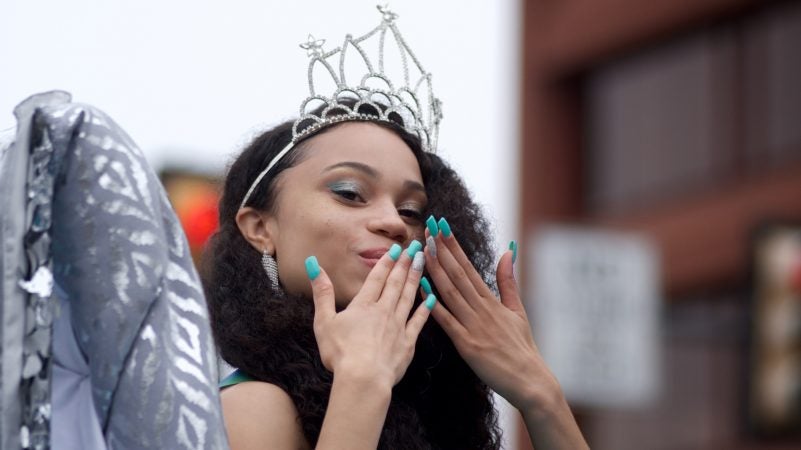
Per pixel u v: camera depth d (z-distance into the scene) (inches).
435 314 103.9
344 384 90.8
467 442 110.8
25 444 72.4
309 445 96.2
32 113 77.0
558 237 500.4
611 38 725.9
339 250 102.0
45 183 76.2
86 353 76.9
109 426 75.5
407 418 104.1
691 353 690.8
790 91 668.1
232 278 105.5
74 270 76.7
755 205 671.1
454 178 114.8
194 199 269.1
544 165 739.4
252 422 94.7
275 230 106.0
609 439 693.3
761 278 611.8
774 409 610.9
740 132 687.1
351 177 104.2
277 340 101.2
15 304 73.7
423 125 115.3
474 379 111.1
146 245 76.7
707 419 674.8
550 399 105.2
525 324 107.1
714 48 700.7
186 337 77.7
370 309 95.2
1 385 72.6
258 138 110.5
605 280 499.8
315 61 110.7
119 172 77.4
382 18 115.6
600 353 492.1
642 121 729.0
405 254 98.3
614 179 737.0
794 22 661.9
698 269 690.2
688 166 708.7
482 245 115.3
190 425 75.5
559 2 749.3
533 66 752.3
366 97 111.6
